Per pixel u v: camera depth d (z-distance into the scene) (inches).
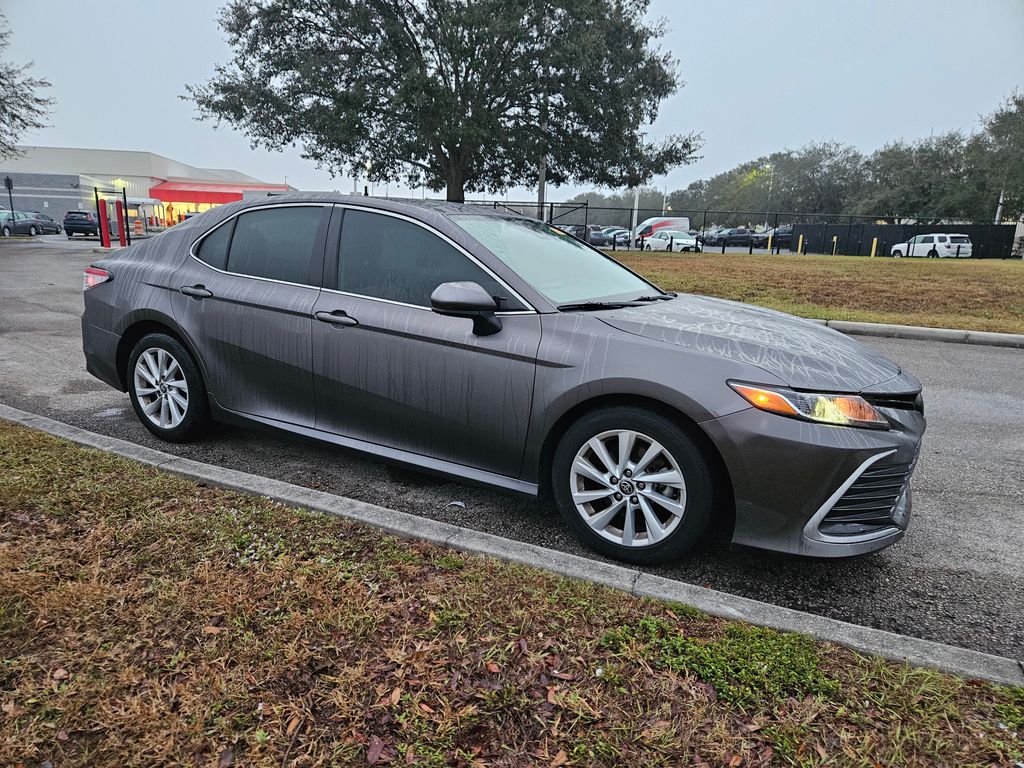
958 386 255.4
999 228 1392.7
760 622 90.6
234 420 154.7
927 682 79.2
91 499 120.7
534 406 116.6
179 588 93.8
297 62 917.8
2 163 2384.4
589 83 912.3
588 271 146.3
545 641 85.5
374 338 131.0
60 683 75.2
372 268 136.3
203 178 2942.9
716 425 102.3
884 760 68.2
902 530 110.0
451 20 831.1
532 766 66.5
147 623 86.2
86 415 187.5
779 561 118.5
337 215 143.2
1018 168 1594.5
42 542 105.2
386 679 77.7
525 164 1035.3
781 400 101.2
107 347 172.6
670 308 133.3
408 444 132.6
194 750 66.9
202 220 165.8
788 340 116.6
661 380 106.1
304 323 139.6
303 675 77.9
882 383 109.1
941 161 2073.1
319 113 900.0
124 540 106.7
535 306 121.1
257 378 148.7
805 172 3105.3
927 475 164.1
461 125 872.3
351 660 80.7
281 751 67.2
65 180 2220.7
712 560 118.3
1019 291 511.5
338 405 138.6
